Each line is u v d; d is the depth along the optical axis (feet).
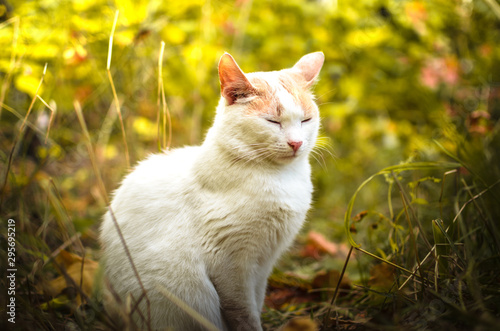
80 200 12.07
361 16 11.84
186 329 6.09
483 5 10.98
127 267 6.25
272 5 11.62
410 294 6.11
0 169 9.15
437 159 9.63
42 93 9.43
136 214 6.46
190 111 13.23
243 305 6.25
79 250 8.31
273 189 6.20
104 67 10.43
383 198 11.82
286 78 6.84
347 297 7.07
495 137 8.45
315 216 12.76
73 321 6.29
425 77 12.10
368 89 12.45
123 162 11.78
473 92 12.19
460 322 4.91
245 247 6.12
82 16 9.99
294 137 6.31
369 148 14.58
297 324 5.45
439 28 12.06
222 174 6.19
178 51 11.70
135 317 6.05
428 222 7.88
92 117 12.12
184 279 6.04
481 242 6.67
